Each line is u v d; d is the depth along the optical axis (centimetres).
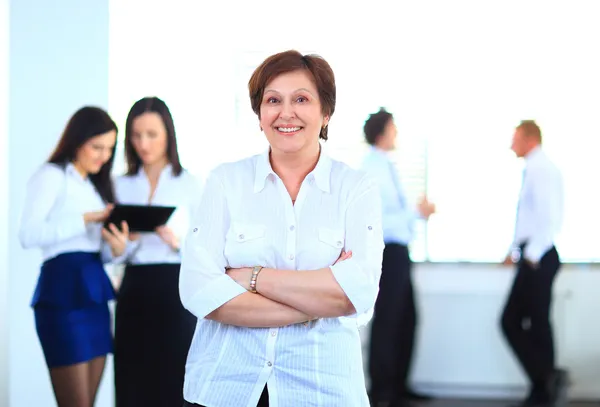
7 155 404
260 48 534
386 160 472
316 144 192
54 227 331
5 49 396
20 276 362
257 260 188
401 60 544
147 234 352
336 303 181
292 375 183
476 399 524
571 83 532
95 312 345
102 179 348
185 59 527
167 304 355
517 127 489
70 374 338
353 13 542
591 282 522
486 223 539
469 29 540
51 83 366
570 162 530
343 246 189
